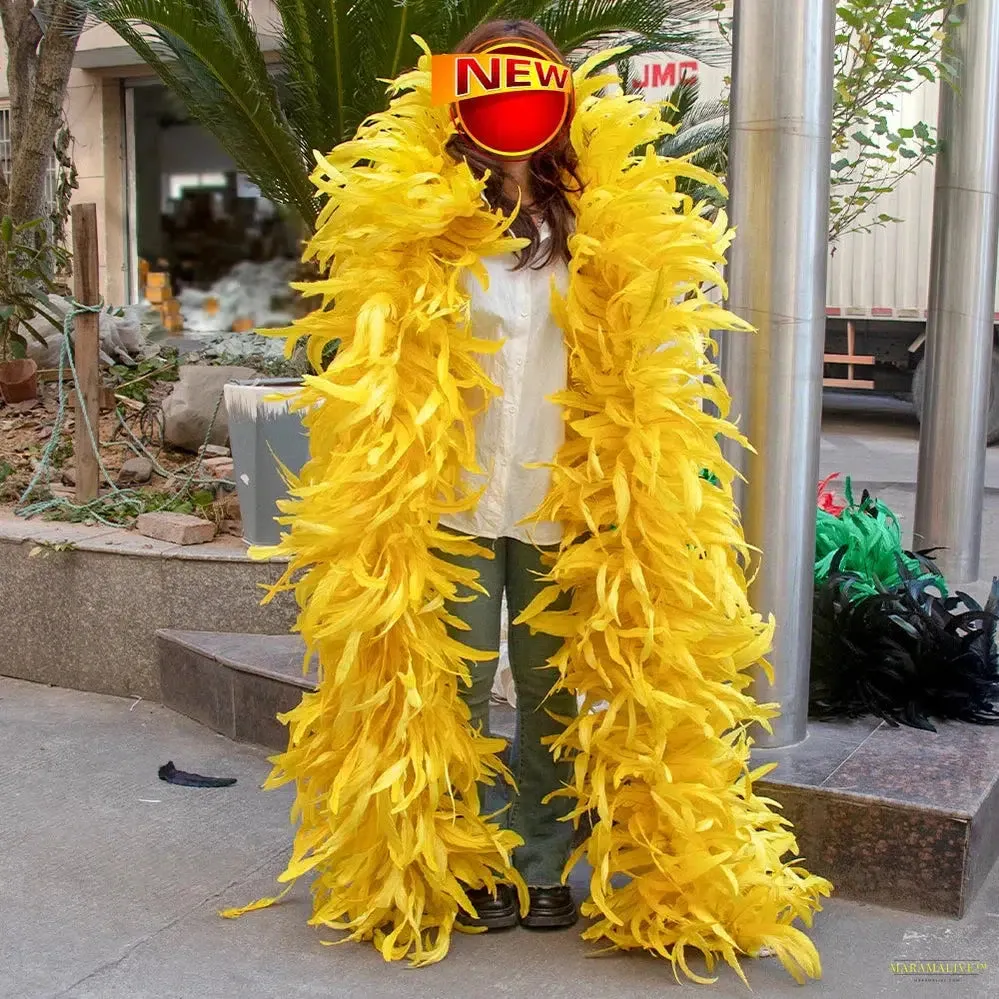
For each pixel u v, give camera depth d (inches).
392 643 100.0
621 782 104.7
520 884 106.2
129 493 209.2
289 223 230.7
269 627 172.7
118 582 176.9
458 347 97.6
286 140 203.0
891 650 136.9
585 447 101.4
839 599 142.5
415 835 100.9
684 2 202.4
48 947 108.3
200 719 167.5
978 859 115.3
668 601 100.4
